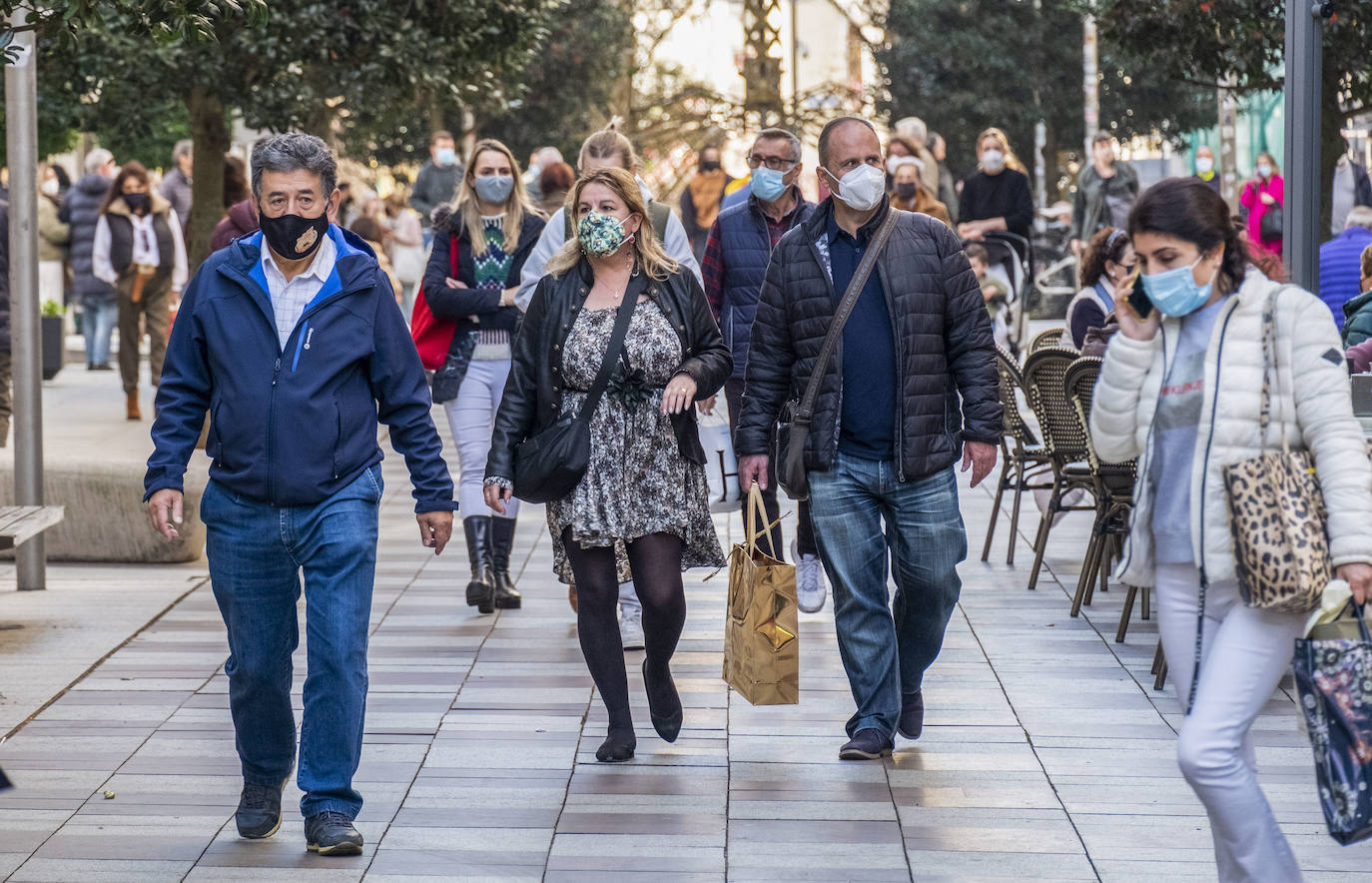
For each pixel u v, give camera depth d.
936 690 13.98
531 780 11.59
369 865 10.01
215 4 12.48
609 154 15.20
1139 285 8.75
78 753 12.22
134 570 19.41
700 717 13.13
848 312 11.60
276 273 10.16
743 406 12.16
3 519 15.49
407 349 10.40
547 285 11.88
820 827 10.64
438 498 10.36
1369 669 7.97
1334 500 8.20
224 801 11.19
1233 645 8.40
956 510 11.83
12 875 9.82
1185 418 8.59
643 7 71.06
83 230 42.22
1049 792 11.32
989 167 34.88
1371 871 9.87
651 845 10.34
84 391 38.62
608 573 11.94
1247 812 8.30
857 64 75.69
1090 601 17.31
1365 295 15.55
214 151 32.62
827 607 17.17
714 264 16.44
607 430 11.67
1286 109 15.22
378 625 16.44
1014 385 19.14
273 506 10.02
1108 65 67.62
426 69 30.66
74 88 35.34
